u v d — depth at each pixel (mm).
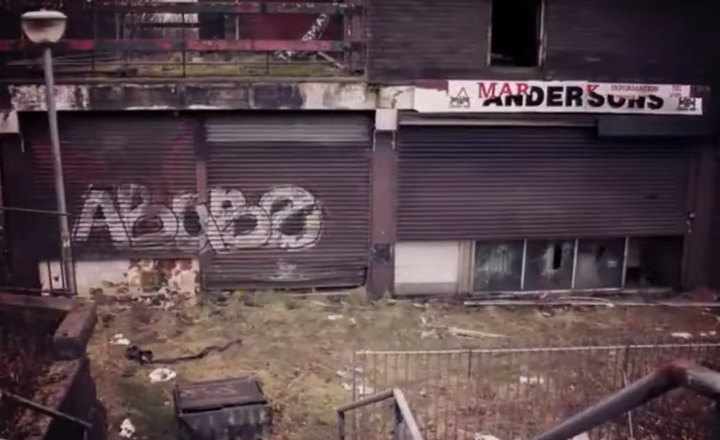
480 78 12953
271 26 14453
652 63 13320
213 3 12141
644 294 14258
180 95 12258
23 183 12523
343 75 12828
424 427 9273
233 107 12398
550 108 13148
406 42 12625
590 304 13742
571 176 13688
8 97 11938
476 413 9648
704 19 13289
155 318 12383
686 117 13547
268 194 13141
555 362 11062
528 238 13844
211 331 12008
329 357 11289
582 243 14148
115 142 12617
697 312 13500
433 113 12914
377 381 10531
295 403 9969
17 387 7520
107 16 13086
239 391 9562
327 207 13297
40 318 8945
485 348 11500
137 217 12938
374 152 13086
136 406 9820
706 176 14023
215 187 13008
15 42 11500
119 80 12172
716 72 13516
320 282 13578
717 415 1614
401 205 13383
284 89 12422
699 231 14227
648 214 14070
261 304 13031
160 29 13898
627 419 9094
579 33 13039
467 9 12641
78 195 12711
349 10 12406
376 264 13523
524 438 9047
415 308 13258
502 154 13414
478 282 14008
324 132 12977
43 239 12781
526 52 13328
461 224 13586
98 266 13039
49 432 6820
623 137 13539
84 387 8414
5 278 12391
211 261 13273
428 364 10781
